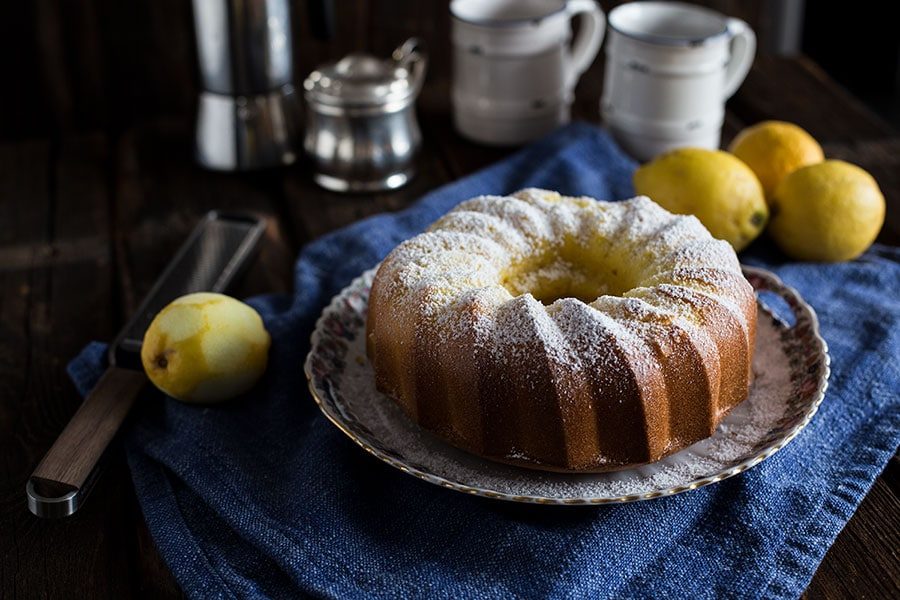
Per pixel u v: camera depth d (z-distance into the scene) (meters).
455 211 0.84
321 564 0.71
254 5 1.05
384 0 1.30
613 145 1.07
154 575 0.73
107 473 0.79
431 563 0.71
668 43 1.04
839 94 1.22
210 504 0.75
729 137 1.15
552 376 0.71
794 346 0.81
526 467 0.74
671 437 0.74
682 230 0.80
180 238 1.01
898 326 0.87
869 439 0.78
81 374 0.84
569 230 0.81
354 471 0.76
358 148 1.06
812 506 0.74
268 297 0.91
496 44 1.09
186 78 1.30
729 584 0.70
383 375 0.77
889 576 0.71
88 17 1.25
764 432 0.76
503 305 0.74
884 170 1.08
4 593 0.71
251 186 1.09
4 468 0.79
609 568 0.71
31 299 0.94
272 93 1.09
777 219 0.95
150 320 0.86
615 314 0.74
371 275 0.87
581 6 1.12
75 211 1.05
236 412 0.81
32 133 1.30
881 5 1.64
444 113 1.21
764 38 1.42
